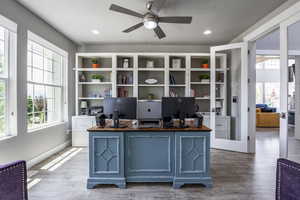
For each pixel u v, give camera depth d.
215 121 4.37
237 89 4.24
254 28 3.64
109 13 3.18
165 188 2.47
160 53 4.56
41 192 2.35
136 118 2.64
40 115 3.68
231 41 4.61
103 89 4.99
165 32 4.04
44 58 3.81
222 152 4.02
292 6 2.63
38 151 3.39
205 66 4.70
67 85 4.52
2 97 2.71
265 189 2.43
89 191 2.38
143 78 4.94
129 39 4.54
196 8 2.99
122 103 2.65
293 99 2.81
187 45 4.98
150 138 2.52
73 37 4.42
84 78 4.79
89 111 4.71
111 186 2.52
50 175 2.85
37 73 3.58
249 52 3.93
